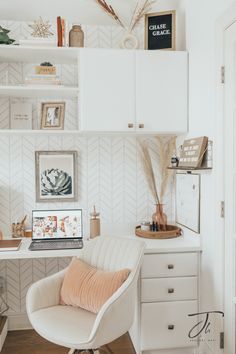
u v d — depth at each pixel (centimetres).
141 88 276
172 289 252
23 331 301
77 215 291
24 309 306
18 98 299
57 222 288
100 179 312
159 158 313
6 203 301
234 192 210
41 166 303
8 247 255
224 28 218
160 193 311
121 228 311
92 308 214
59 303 233
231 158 213
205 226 250
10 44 270
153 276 250
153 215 296
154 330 251
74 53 277
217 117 227
